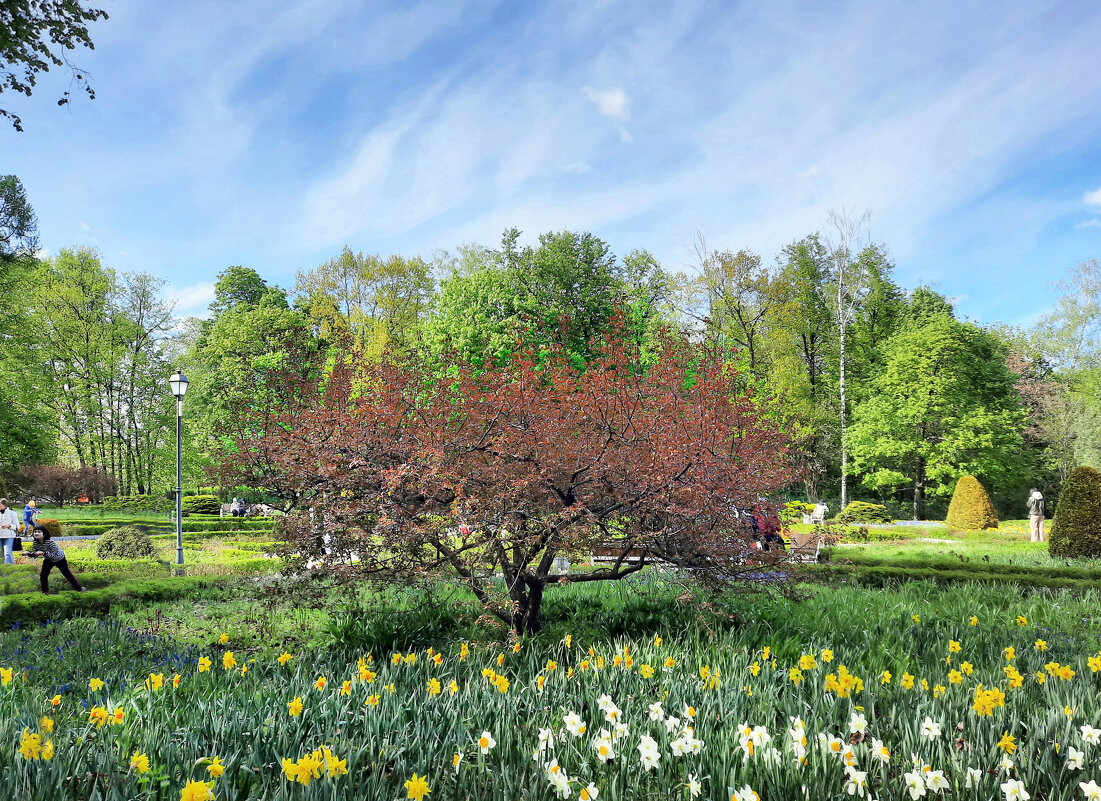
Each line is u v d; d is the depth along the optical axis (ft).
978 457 110.01
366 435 21.48
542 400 22.41
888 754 10.53
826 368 135.95
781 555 23.08
